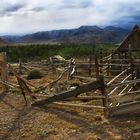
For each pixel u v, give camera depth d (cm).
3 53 1736
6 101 1488
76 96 1234
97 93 1588
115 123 1085
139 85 1622
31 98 1486
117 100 1167
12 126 1105
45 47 7625
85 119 1143
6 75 1747
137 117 1141
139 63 1692
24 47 7594
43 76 2506
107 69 2205
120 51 2694
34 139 969
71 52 6719
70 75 2147
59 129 1048
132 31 2619
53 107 1323
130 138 945
